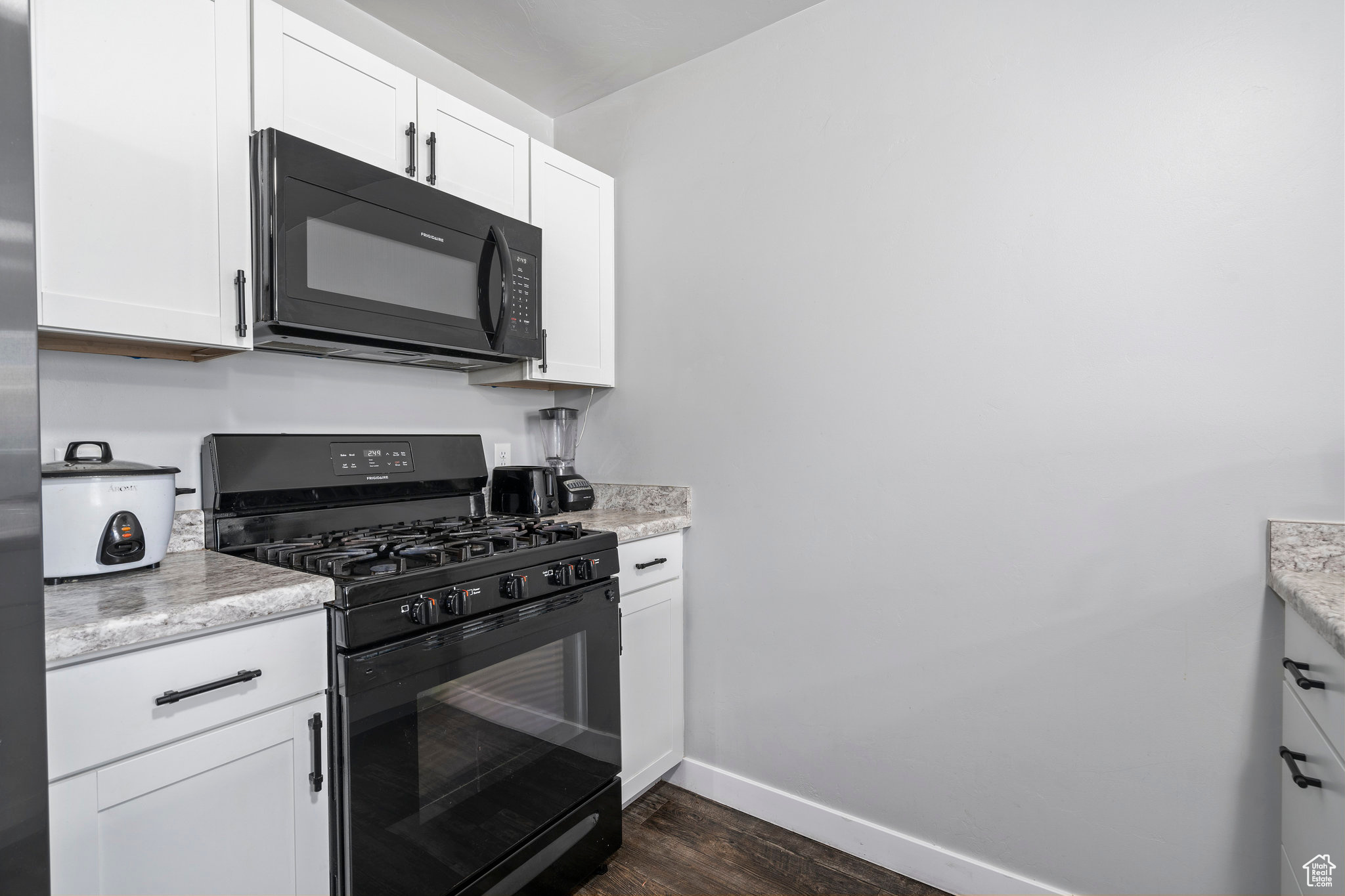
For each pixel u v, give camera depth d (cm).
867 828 176
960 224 161
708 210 205
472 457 208
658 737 197
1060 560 149
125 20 113
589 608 163
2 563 66
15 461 67
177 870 95
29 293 68
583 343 212
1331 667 95
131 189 113
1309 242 124
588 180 213
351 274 141
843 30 179
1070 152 147
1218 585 132
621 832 175
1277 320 127
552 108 238
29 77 69
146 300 115
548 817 151
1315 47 124
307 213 133
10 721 67
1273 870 128
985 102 158
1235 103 130
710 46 202
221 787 100
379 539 153
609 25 191
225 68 127
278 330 139
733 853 179
